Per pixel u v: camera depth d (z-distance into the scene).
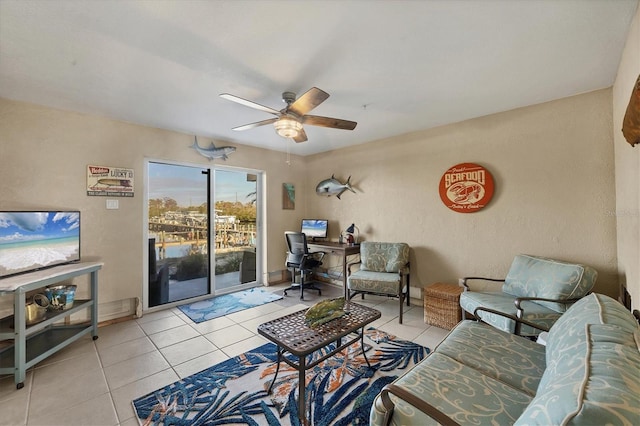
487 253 3.06
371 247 3.80
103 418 1.62
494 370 1.37
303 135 2.68
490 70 2.08
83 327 2.59
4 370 1.88
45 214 2.47
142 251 3.29
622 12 1.48
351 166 4.40
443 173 3.37
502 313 1.97
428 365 1.39
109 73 2.09
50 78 2.15
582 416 0.64
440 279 3.42
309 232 4.71
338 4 1.40
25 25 1.54
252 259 4.52
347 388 1.87
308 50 1.81
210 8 1.43
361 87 2.34
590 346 0.99
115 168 3.10
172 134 3.54
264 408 1.69
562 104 2.59
